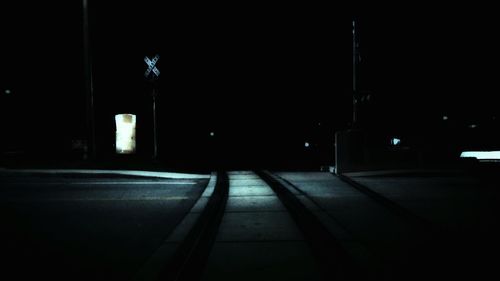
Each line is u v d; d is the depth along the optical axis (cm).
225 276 517
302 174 1603
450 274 518
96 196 1113
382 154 1700
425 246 639
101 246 655
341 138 1617
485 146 2180
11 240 689
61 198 1085
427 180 1371
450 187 1219
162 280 505
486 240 667
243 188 1247
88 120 1755
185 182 1389
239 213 890
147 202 1030
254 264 561
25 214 888
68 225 793
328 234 710
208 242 668
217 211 911
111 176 1485
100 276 528
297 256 594
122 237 707
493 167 1574
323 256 592
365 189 1204
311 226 769
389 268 541
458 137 2252
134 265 568
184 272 531
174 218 854
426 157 1755
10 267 559
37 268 555
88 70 1734
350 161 1655
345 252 609
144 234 727
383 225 777
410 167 1614
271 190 1205
